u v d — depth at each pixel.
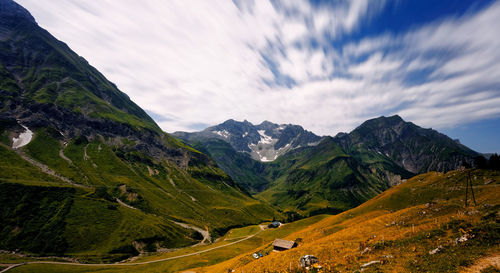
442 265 28.11
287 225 199.75
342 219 124.31
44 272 102.12
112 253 134.25
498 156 128.88
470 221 41.84
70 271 106.50
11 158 191.62
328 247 52.84
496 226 34.75
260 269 48.28
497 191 88.56
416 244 38.91
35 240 125.12
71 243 131.38
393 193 143.25
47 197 155.62
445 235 39.31
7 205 136.88
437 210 67.06
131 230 158.00
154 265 122.88
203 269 96.12
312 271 37.47
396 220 68.12
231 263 81.38
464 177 131.12
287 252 58.19
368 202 152.62
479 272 24.78
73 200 163.38
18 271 99.62
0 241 118.50
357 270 32.62
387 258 34.91
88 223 149.50
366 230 66.25
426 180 151.50
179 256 138.25
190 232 191.25
